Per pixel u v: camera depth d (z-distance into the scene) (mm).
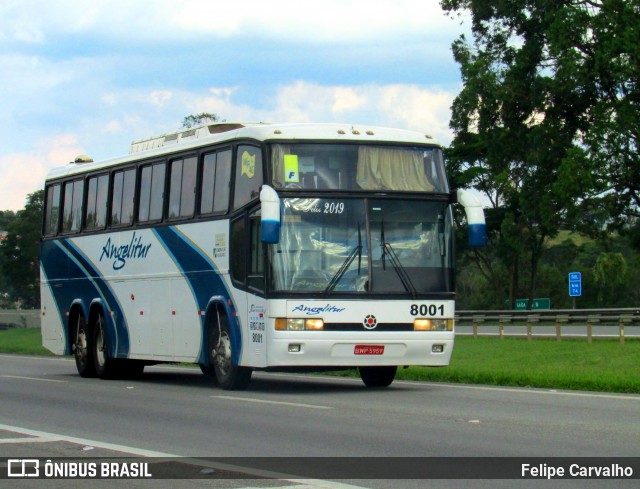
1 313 84188
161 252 21469
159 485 9305
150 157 22203
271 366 17484
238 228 18594
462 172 74062
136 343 22500
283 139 17891
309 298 17344
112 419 14695
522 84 59062
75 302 25141
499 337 38906
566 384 19094
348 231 17703
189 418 14609
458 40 62469
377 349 17578
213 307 19656
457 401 16344
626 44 51938
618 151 53750
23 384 22125
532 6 58969
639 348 28344
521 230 64938
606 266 74875
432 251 18078
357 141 18125
